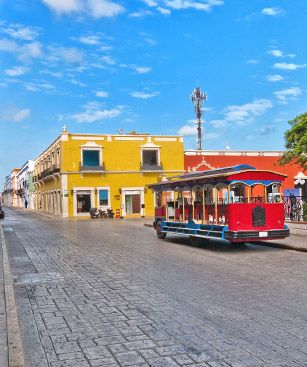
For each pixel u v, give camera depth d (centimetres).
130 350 512
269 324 602
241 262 1203
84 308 715
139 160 4581
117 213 4281
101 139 4472
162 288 852
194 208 1681
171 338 550
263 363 463
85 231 2508
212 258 1297
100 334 576
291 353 491
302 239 1706
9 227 2944
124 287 870
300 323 605
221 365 460
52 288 882
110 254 1414
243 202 1466
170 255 1377
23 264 1225
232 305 711
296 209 1961
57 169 4497
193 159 4781
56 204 4872
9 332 571
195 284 890
